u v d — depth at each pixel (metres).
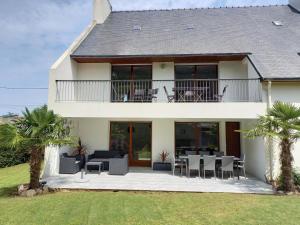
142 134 13.78
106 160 11.78
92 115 10.77
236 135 13.36
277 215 6.07
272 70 10.55
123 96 13.54
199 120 13.39
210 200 7.37
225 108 10.37
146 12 17.91
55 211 6.37
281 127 8.50
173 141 13.18
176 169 12.55
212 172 11.60
